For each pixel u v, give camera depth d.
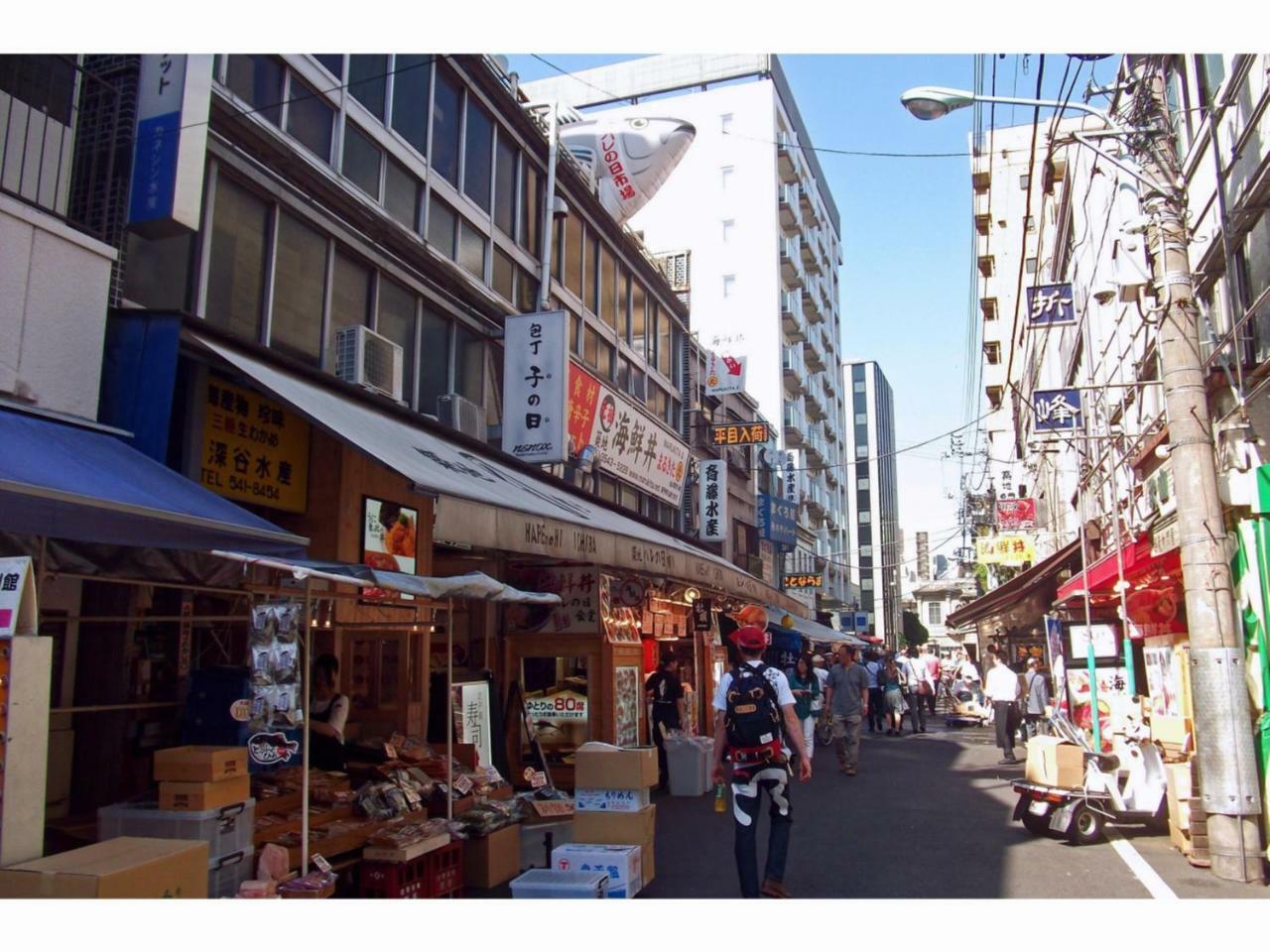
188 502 5.39
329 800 6.05
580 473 16.11
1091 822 8.02
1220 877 6.63
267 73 8.78
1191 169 11.08
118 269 6.71
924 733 21.92
